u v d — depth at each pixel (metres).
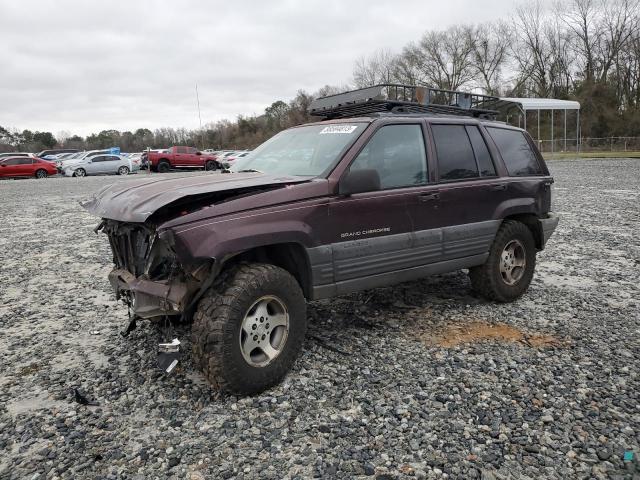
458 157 5.08
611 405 3.44
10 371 4.18
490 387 3.69
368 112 5.08
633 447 2.98
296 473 2.80
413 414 3.36
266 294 3.59
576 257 7.80
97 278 7.21
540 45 63.38
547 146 48.47
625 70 57.84
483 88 67.19
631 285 6.27
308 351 4.37
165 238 3.23
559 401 3.49
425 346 4.45
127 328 4.13
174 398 3.65
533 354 4.26
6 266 8.11
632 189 17.47
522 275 5.66
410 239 4.54
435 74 67.94
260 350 3.73
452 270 4.99
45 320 5.45
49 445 3.12
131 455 3.00
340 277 4.11
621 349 4.34
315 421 3.30
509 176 5.51
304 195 3.86
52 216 14.48
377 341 4.57
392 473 2.79
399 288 6.16
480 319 5.10
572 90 60.84
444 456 2.93
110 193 4.07
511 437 3.09
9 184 29.05
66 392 3.79
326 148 4.41
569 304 5.55
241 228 3.49
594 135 53.19
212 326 3.39
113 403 3.61
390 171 4.50
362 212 4.18
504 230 5.40
